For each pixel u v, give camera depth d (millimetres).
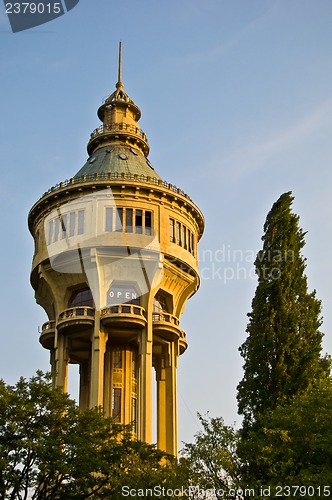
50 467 36125
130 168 60969
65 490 37906
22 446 36219
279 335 45656
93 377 51969
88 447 37531
